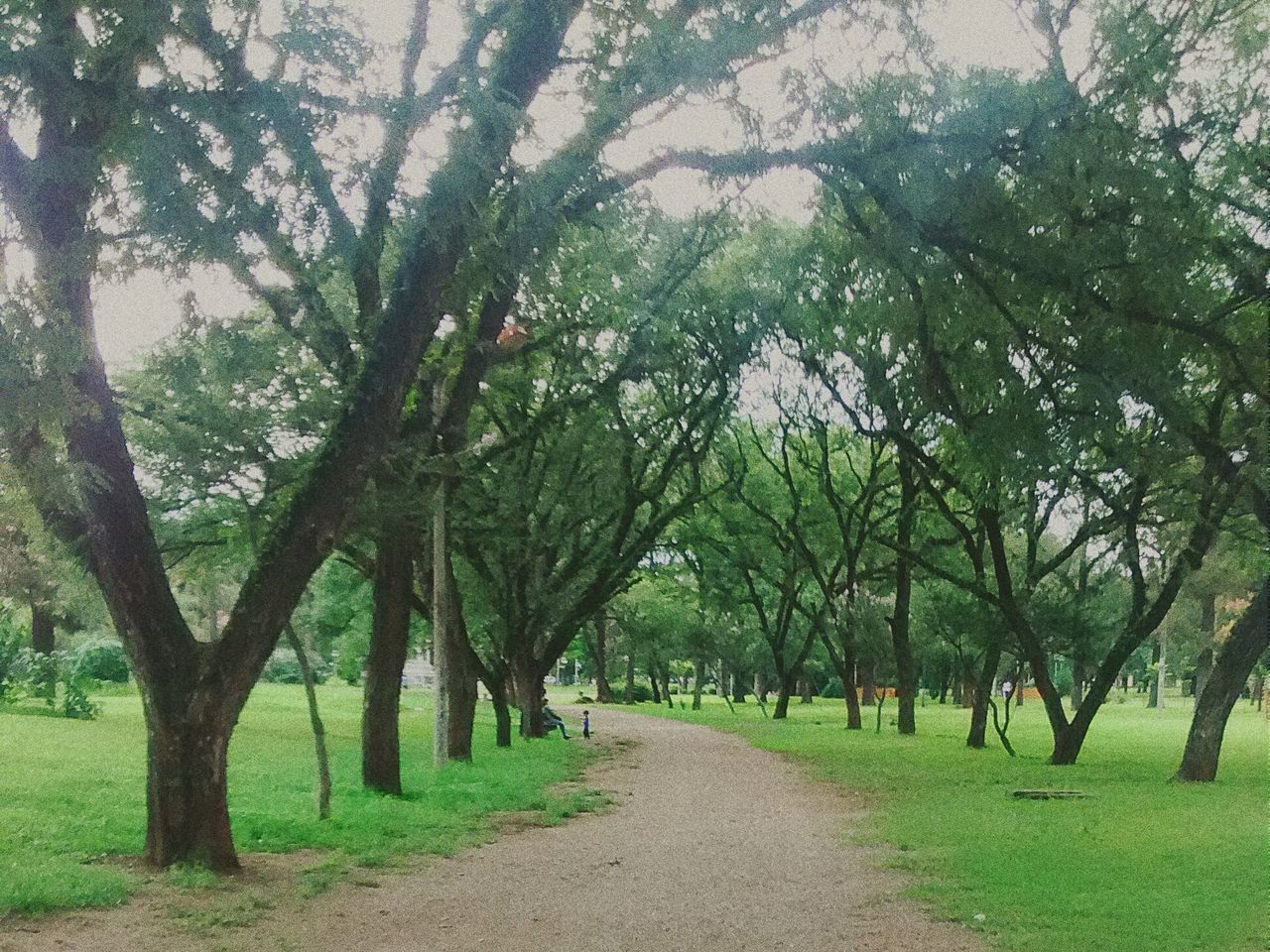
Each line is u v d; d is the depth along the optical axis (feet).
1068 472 59.11
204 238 30.09
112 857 34.71
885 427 87.51
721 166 42.47
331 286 49.26
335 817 45.21
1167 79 47.67
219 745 34.09
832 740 112.27
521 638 96.73
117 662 145.69
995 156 44.57
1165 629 163.84
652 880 35.58
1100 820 47.65
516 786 61.67
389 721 55.62
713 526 138.92
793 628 200.44
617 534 92.02
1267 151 51.21
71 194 29.89
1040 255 45.29
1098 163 43.47
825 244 62.03
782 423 118.11
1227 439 62.69
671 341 67.72
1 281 27.66
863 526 126.11
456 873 36.47
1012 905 30.30
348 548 62.44
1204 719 66.59
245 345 38.40
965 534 90.38
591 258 57.06
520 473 74.49
